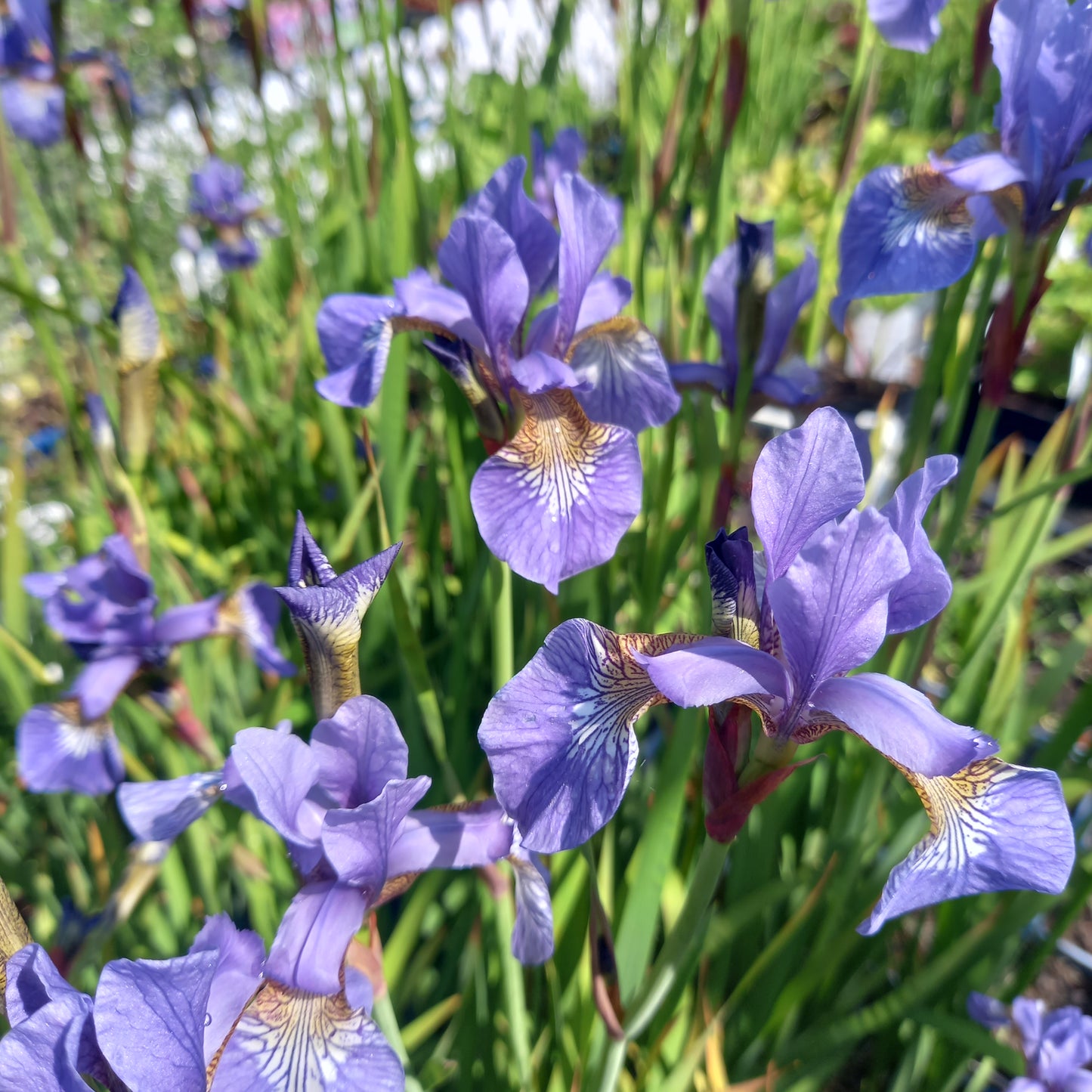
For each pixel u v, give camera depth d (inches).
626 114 15.7
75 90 17.8
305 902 6.6
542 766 6.5
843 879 10.7
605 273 10.3
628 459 8.6
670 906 10.6
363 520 13.2
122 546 11.4
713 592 7.3
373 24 14.8
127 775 12.6
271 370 21.7
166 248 33.4
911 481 6.9
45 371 39.3
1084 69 8.8
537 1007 10.9
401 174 12.9
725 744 6.9
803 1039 10.7
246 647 12.1
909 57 38.5
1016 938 11.7
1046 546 13.7
